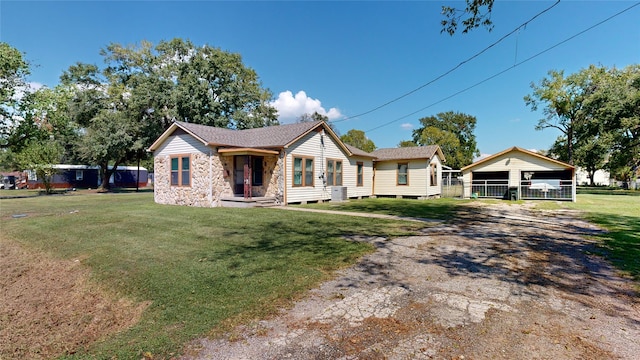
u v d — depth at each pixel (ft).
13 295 17.99
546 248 20.35
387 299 12.43
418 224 29.60
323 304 12.10
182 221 31.71
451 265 16.71
